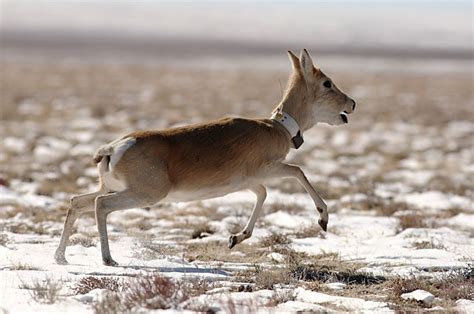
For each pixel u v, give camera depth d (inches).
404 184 2180.1
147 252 1171.9
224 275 1051.3
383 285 1036.5
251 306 868.6
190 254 1227.2
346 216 1635.1
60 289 908.6
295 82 1245.7
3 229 1373.0
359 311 884.0
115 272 1032.2
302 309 880.9
